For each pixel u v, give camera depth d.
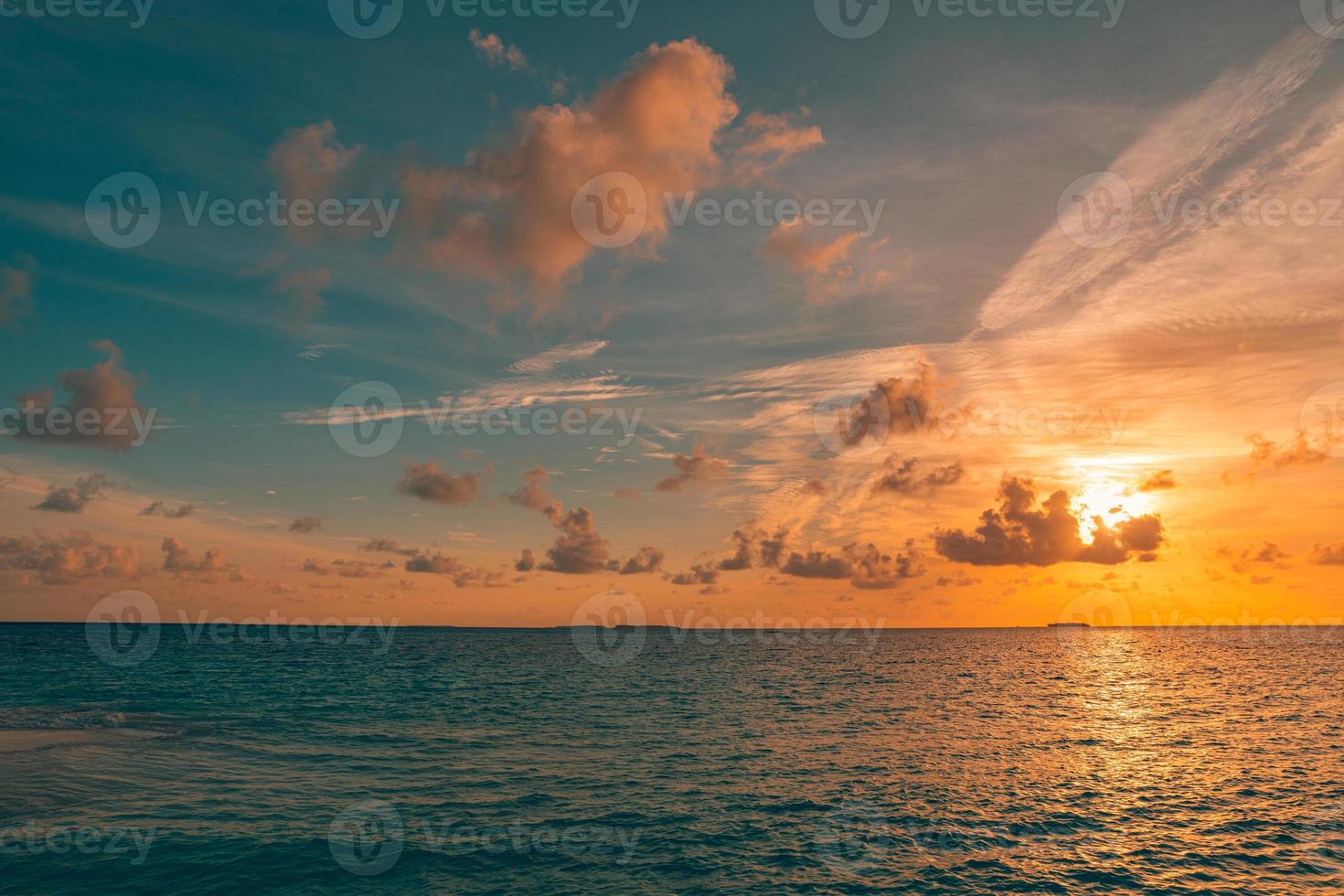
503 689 57.41
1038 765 28.14
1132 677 73.81
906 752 30.72
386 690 54.81
